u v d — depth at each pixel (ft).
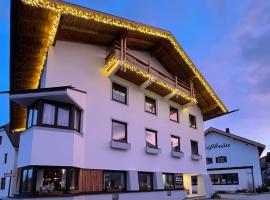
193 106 84.74
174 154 69.77
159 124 68.69
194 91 81.51
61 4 44.57
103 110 55.36
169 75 76.38
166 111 72.33
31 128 43.19
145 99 67.05
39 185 41.50
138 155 60.54
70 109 47.37
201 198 76.28
